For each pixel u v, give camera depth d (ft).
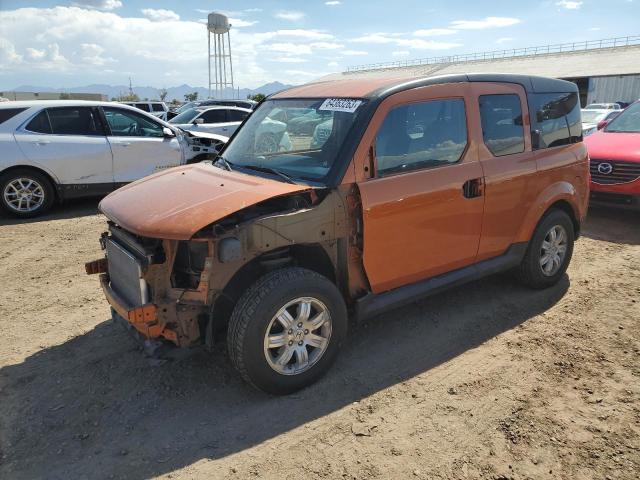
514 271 15.81
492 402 10.48
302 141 12.27
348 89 12.62
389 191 11.33
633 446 9.18
